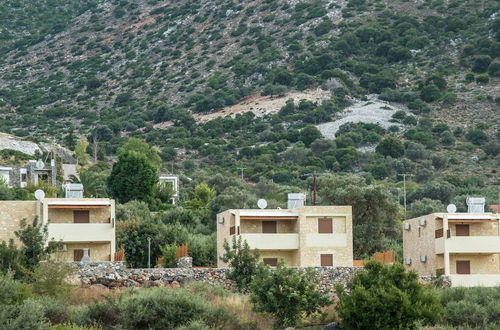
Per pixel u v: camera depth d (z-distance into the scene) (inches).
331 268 3526.1
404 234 4458.7
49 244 3435.0
